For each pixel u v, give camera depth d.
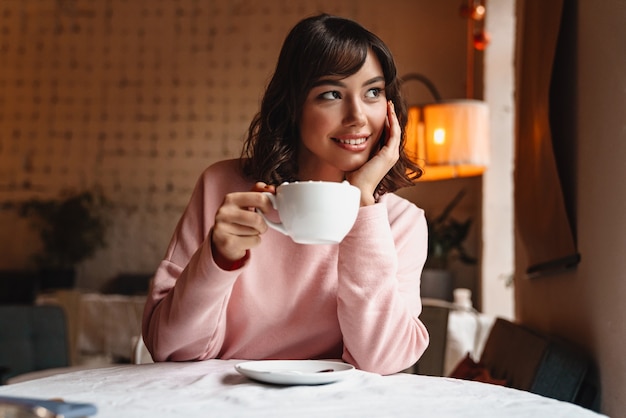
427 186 6.09
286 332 1.25
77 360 4.25
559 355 1.68
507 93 4.77
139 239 6.71
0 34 6.99
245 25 6.70
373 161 1.16
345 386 0.91
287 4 6.64
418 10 6.31
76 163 6.83
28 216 6.80
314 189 0.81
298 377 0.88
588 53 1.71
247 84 6.68
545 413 0.79
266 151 1.29
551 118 2.02
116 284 6.41
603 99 1.60
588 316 1.74
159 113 6.77
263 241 1.26
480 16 4.49
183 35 6.78
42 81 6.92
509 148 4.79
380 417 0.75
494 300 4.82
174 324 1.11
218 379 0.95
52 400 0.67
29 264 6.74
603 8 1.60
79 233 6.53
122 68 6.84
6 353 2.68
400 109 1.31
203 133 6.71
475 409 0.80
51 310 2.80
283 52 1.23
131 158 6.78
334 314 1.24
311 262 1.24
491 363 2.30
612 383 1.55
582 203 1.77
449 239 5.24
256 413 0.75
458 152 3.23
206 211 1.31
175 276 1.26
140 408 0.77
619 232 1.50
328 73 1.16
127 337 4.52
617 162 1.50
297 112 1.21
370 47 1.19
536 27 2.22
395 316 1.14
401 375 1.07
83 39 6.91
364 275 1.13
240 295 1.25
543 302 2.34
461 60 6.23
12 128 6.92
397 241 1.30
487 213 4.81
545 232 2.12
